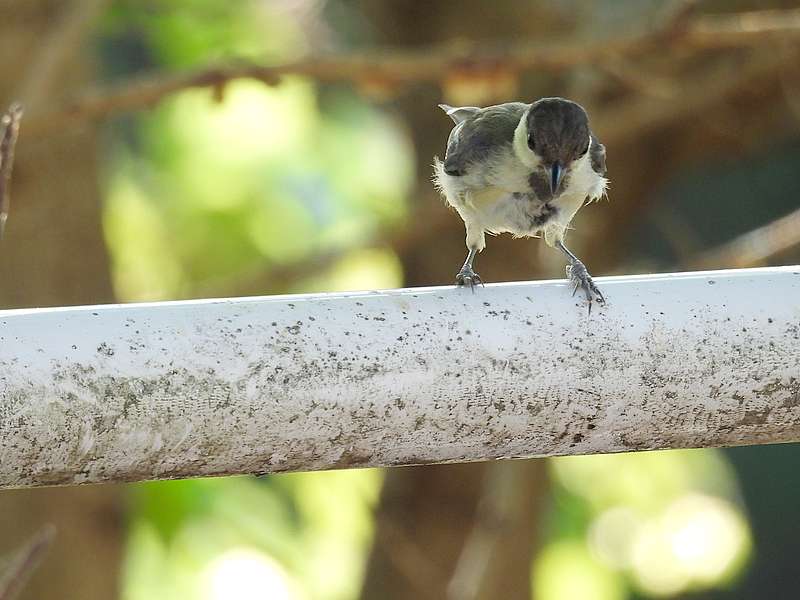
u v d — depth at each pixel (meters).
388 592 13.23
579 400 4.14
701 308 4.18
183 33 12.84
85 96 8.75
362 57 8.77
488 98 9.27
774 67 10.55
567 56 8.93
